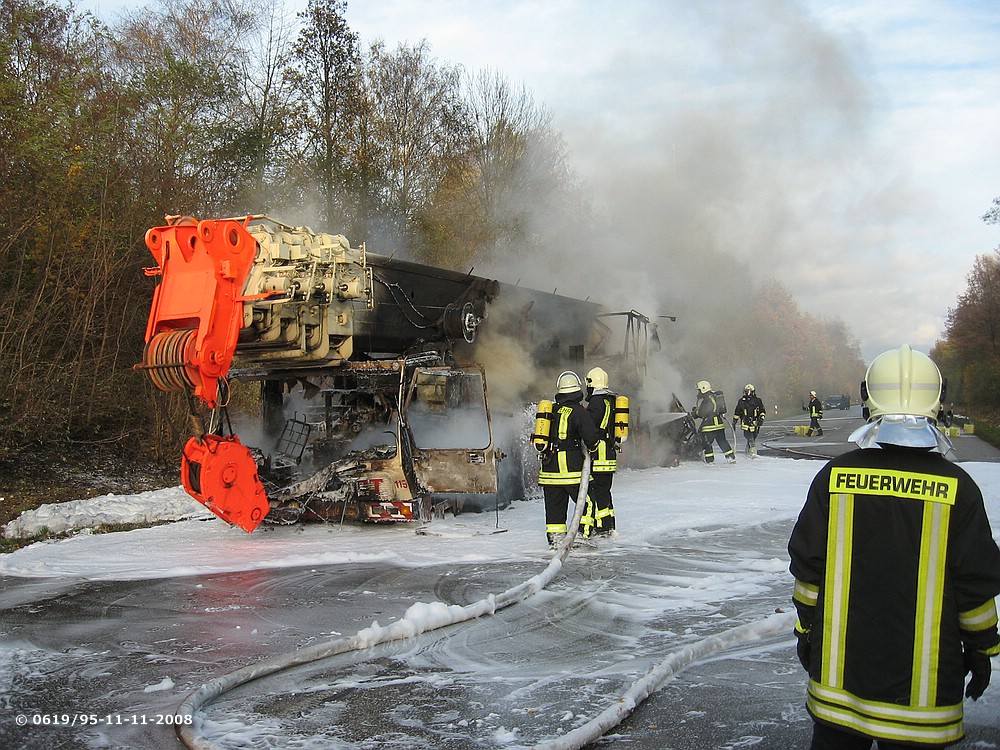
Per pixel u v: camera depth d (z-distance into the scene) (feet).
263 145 76.84
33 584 25.02
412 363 32.71
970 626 8.95
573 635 19.53
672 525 33.68
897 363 9.74
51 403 48.55
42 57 56.49
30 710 15.15
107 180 53.47
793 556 9.78
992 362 194.08
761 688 15.87
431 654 18.13
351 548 29.68
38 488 42.73
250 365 34.53
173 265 28.50
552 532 29.68
